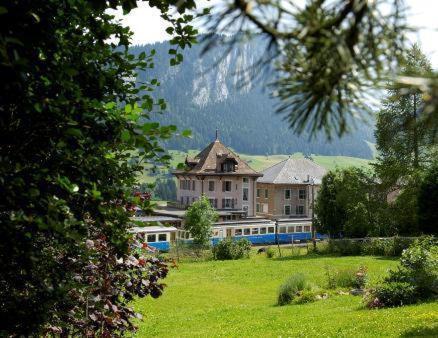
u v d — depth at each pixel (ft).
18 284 13.64
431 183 123.85
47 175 11.76
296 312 65.92
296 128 5.14
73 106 12.41
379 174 137.90
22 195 11.02
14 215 11.05
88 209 13.25
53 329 16.76
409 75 4.84
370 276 91.71
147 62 16.69
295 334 48.78
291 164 268.21
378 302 59.36
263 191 265.54
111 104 12.88
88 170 12.78
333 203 173.06
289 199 260.42
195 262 147.74
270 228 205.67
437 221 123.34
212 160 235.20
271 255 154.71
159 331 61.11
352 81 5.04
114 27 16.35
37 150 12.51
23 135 12.30
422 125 5.18
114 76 15.97
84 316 18.45
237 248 156.87
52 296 13.94
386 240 136.67
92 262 18.85
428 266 61.52
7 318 12.95
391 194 182.39
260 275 111.65
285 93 5.08
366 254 140.05
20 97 11.23
